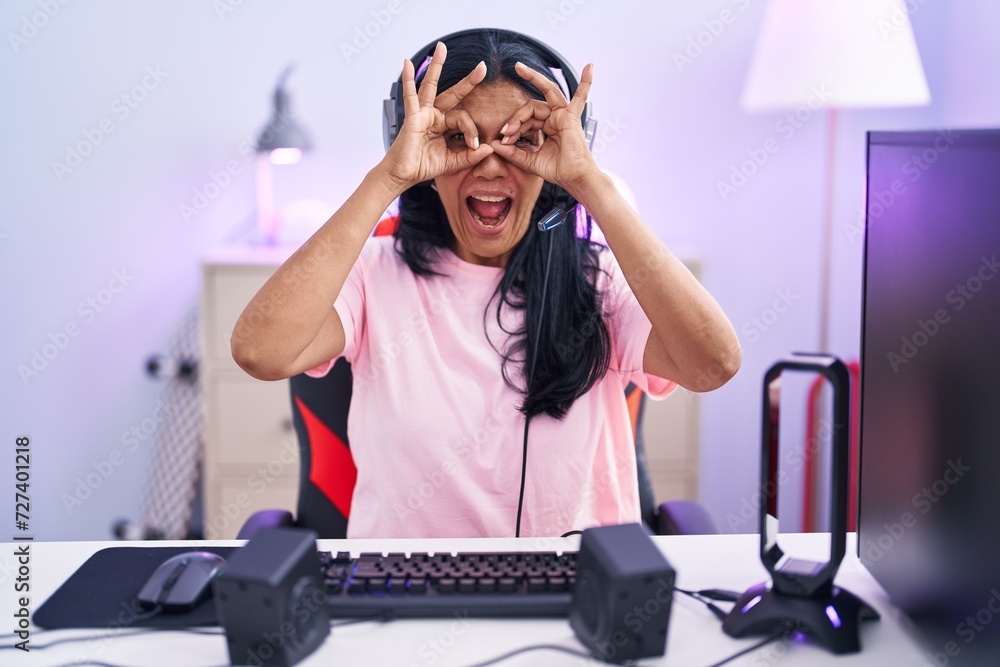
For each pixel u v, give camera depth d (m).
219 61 2.40
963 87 2.31
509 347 1.31
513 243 1.27
